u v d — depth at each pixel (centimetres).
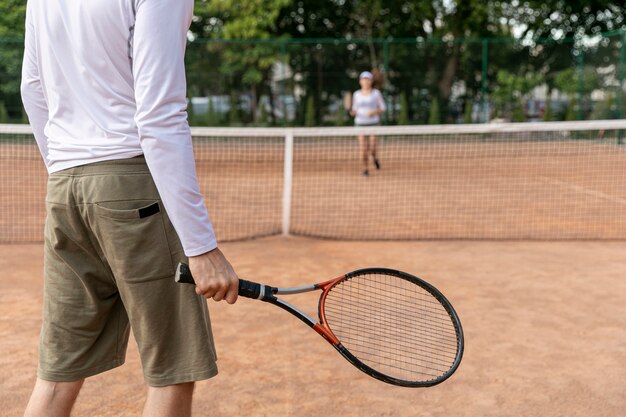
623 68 1438
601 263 523
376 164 1135
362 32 2308
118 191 165
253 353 337
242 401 284
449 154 1400
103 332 194
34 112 192
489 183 995
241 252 561
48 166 201
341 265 515
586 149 1427
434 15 2128
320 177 1068
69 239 178
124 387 299
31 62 187
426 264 519
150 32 153
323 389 296
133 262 168
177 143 155
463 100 1628
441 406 280
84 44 164
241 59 1551
